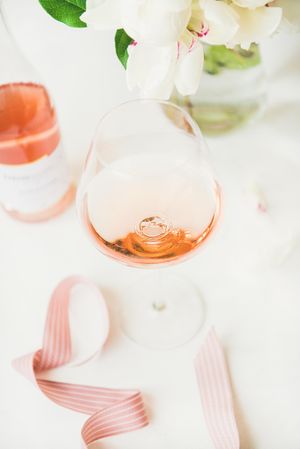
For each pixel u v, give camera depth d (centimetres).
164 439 46
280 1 45
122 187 48
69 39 69
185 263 54
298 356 48
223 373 48
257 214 54
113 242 46
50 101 54
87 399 48
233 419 46
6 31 50
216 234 55
